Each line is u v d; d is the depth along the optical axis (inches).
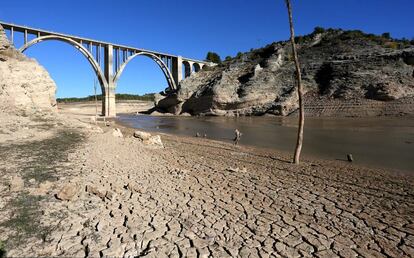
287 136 1433.3
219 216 348.5
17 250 256.2
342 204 401.7
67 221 315.0
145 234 295.3
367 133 1443.2
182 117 3513.8
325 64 3120.1
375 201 418.0
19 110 1278.3
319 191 461.7
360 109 2281.0
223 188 461.7
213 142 1219.2
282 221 339.9
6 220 312.5
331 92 2672.2
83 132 1100.5
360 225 333.4
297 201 409.4
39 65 1526.8
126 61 3673.7
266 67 3617.1
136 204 372.8
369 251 278.4
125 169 553.0
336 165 729.0
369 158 851.4
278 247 280.4
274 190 459.8
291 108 2787.9
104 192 391.5
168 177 514.0
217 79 3838.6
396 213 371.9
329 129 1652.3
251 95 3230.8
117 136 1122.0
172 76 4498.0
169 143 1115.3
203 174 552.4
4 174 480.4
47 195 388.8
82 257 250.7
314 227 325.4
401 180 561.6
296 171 617.9
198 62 4862.2
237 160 744.3
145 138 1064.8
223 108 3452.3
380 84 2363.4
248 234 305.1
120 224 314.7
